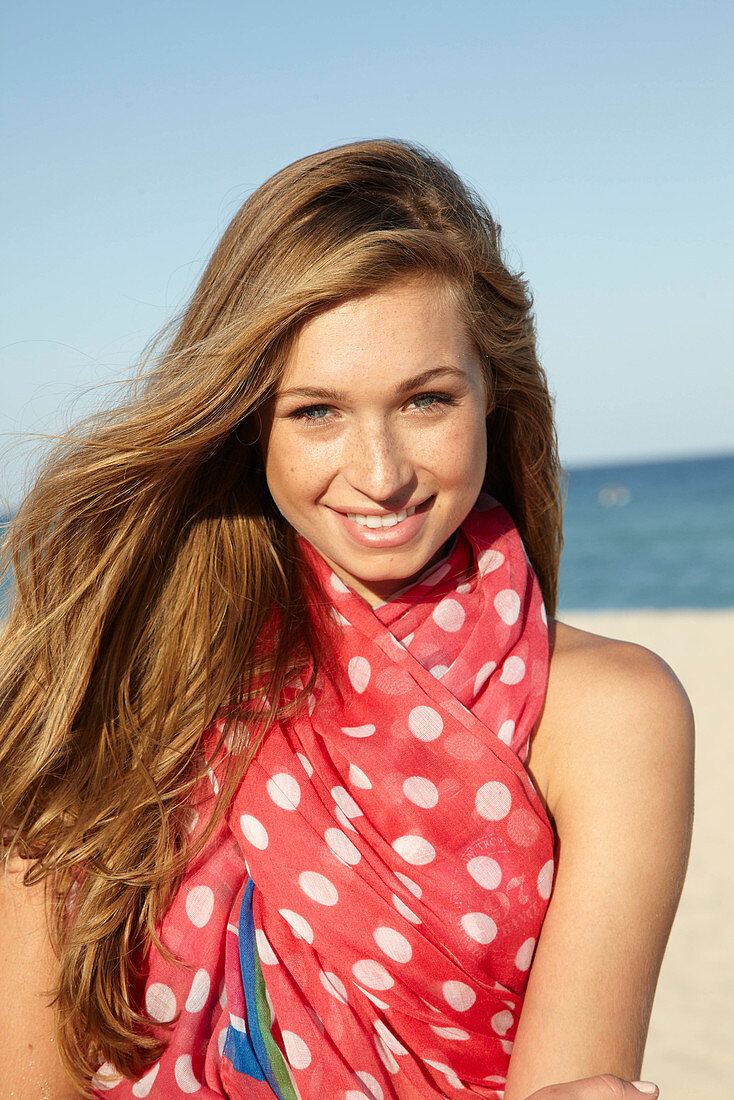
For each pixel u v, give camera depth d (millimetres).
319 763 1539
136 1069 1478
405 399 1431
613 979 1327
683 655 13055
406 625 1614
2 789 1646
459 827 1457
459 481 1469
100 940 1486
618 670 1532
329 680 1591
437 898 1435
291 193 1540
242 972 1501
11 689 1757
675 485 69625
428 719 1510
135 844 1538
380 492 1417
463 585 1664
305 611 1650
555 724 1524
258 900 1536
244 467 1728
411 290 1418
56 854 1523
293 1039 1444
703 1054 4164
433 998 1427
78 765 1650
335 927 1457
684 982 4801
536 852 1434
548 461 1866
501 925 1414
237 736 1577
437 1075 1461
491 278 1600
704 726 9078
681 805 1435
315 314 1426
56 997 1482
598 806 1419
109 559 1725
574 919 1362
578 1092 1197
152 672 1681
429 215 1535
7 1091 1471
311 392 1434
